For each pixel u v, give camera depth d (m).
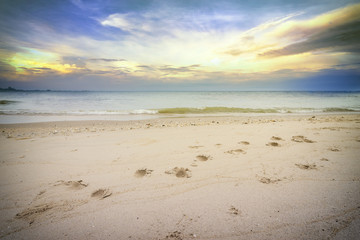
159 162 2.88
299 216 1.56
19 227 1.50
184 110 12.76
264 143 3.86
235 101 22.36
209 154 3.23
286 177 2.31
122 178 2.35
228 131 5.10
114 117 9.78
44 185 2.17
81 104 17.94
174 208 1.72
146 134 4.80
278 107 14.99
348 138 4.13
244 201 1.81
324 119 7.76
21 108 14.02
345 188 2.01
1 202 1.83
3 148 3.59
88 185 2.17
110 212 1.68
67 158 3.06
